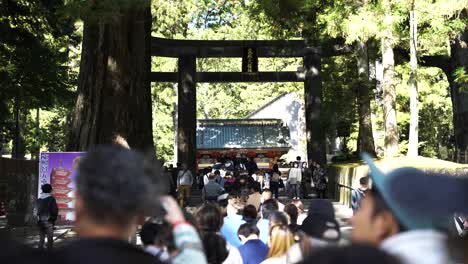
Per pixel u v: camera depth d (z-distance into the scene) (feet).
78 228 6.31
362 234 6.24
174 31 152.66
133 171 6.28
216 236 17.79
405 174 5.92
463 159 92.63
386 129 81.97
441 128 161.17
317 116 112.57
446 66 100.01
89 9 43.29
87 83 67.21
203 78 116.67
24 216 59.67
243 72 112.78
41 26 93.86
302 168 102.32
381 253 4.83
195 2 143.64
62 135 160.66
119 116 65.46
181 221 9.83
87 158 6.36
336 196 93.86
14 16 87.10
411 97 69.21
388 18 60.95
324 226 12.16
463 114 93.50
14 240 6.45
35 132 153.48
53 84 91.35
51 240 42.01
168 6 140.77
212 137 170.60
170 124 198.18
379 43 95.66
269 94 214.28
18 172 59.93
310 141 112.47
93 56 67.51
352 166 83.15
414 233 5.67
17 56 87.20
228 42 112.98
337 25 67.67
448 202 5.64
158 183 6.50
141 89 67.62
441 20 62.49
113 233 6.19
